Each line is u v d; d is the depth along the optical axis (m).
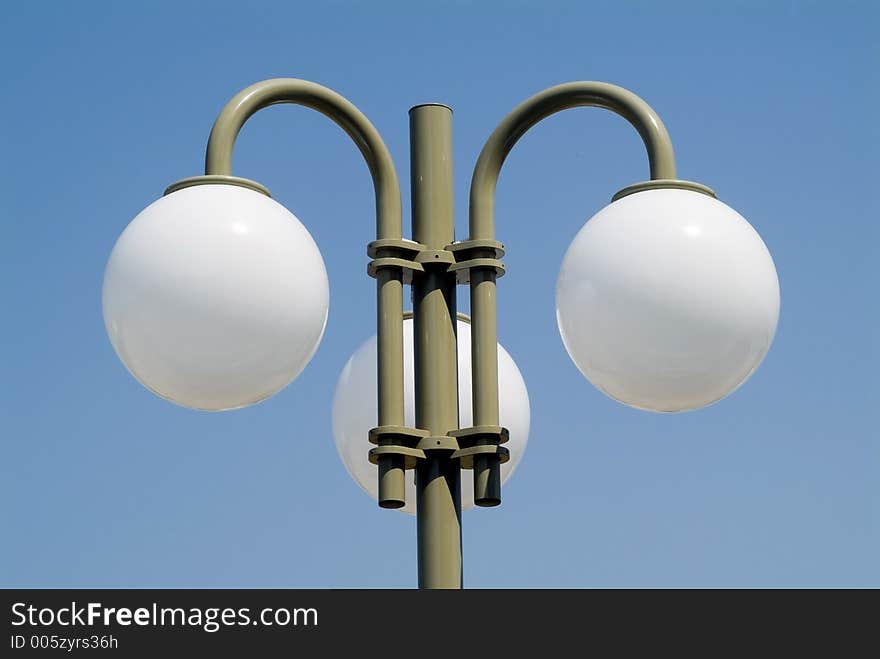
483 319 6.41
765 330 6.14
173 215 6.09
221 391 6.22
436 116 6.74
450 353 6.47
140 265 6.02
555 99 6.57
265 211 6.16
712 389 6.21
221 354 6.07
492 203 6.55
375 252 6.48
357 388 7.59
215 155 6.41
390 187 6.57
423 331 6.48
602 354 6.17
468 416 7.41
